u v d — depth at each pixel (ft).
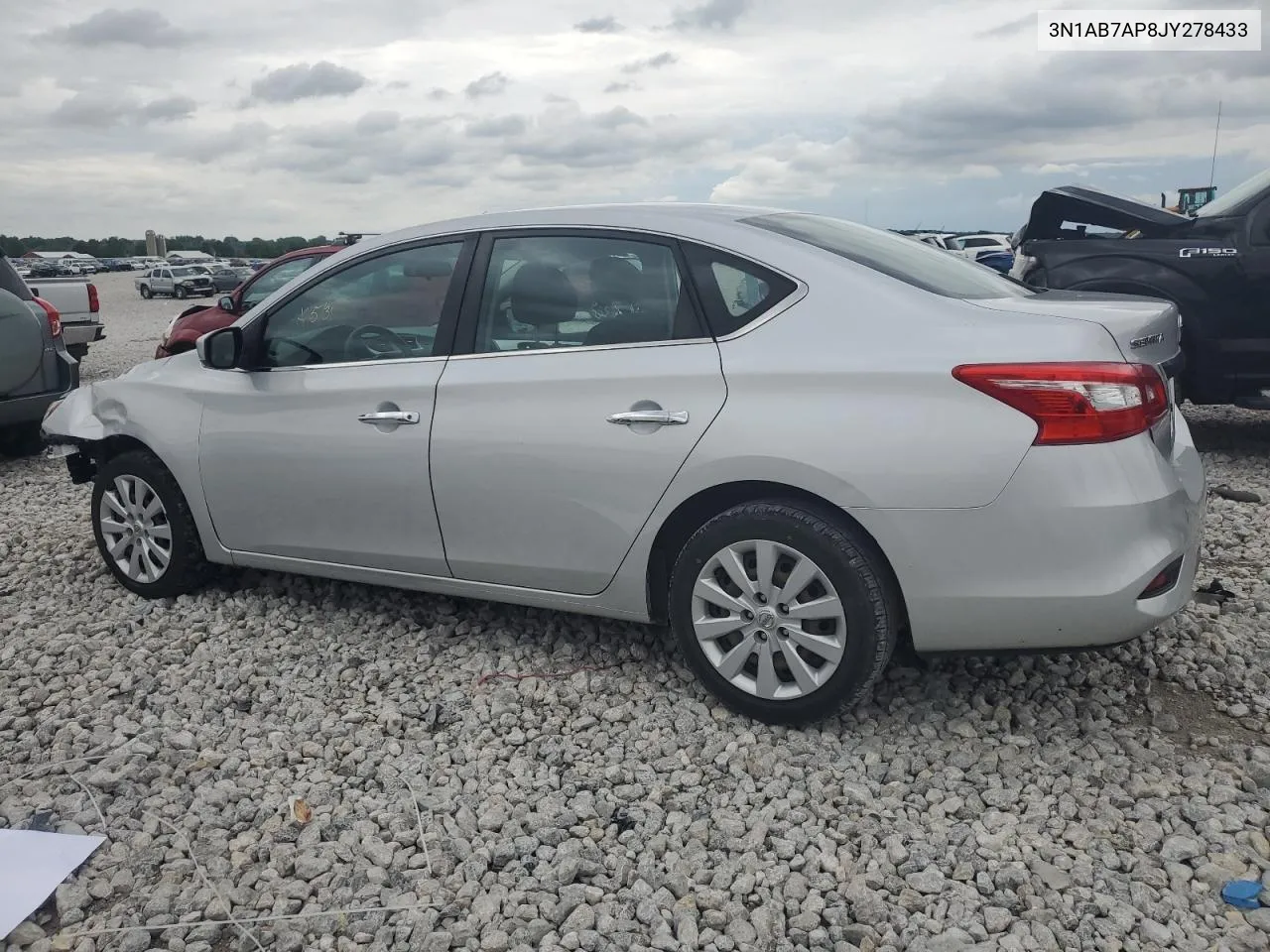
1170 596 10.11
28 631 14.85
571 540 11.93
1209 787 10.07
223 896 8.90
